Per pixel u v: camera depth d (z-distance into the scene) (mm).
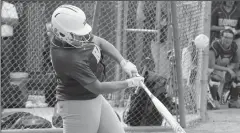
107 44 13148
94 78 11359
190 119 22219
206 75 22562
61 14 11227
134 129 20391
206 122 22406
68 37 11164
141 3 24953
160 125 21219
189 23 22969
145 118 20969
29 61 24891
